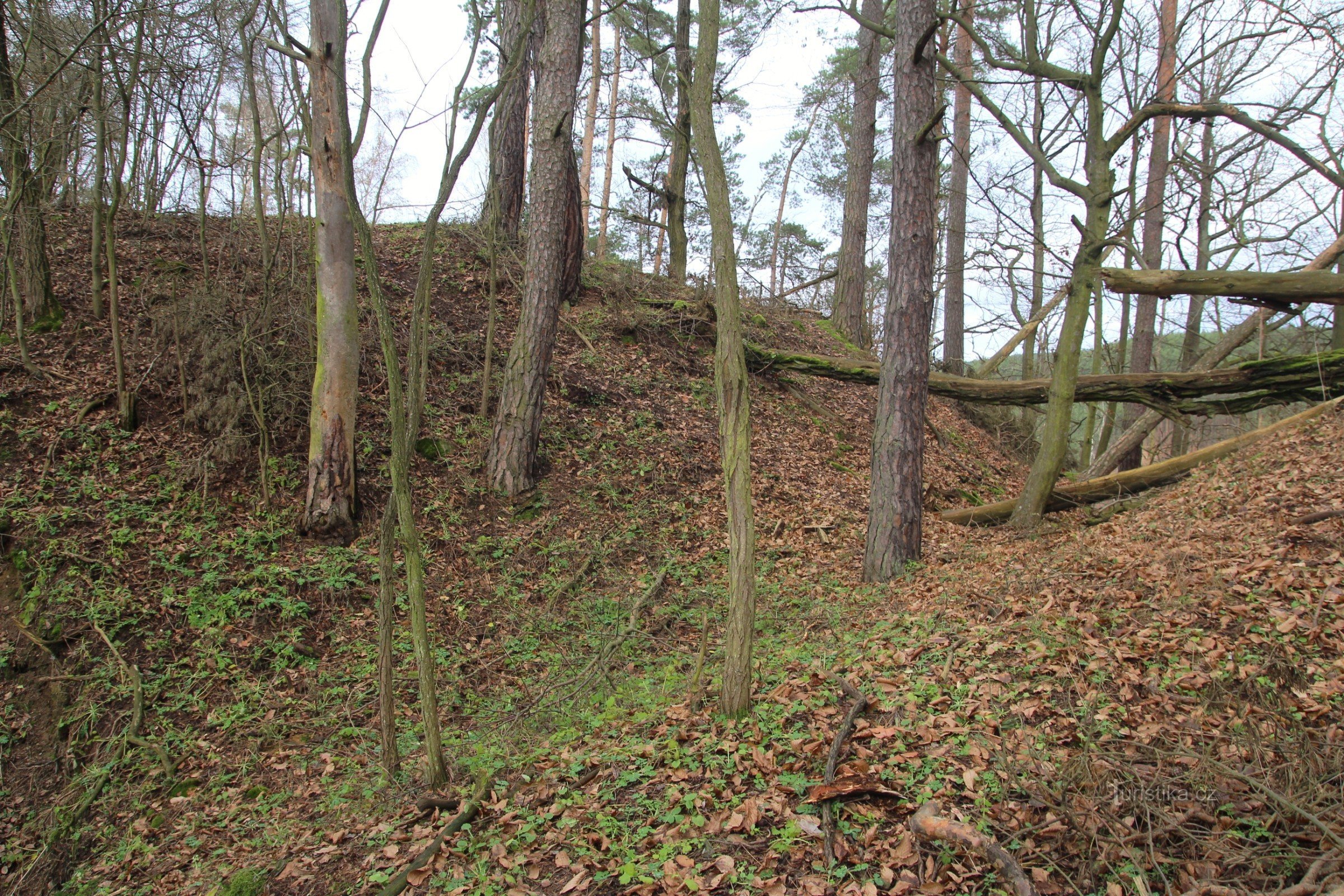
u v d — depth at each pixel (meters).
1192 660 4.88
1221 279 9.26
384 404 10.77
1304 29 10.00
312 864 4.68
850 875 3.51
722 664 6.54
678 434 12.38
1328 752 3.59
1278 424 10.25
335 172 8.59
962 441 15.74
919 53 8.10
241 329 9.55
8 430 8.53
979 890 3.29
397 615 8.20
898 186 8.44
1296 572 5.68
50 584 7.45
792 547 10.20
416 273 13.92
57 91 10.45
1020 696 4.83
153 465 8.81
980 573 7.73
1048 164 9.63
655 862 3.82
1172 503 8.84
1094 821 3.36
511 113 15.00
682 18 15.95
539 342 10.20
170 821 5.88
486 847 4.33
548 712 6.43
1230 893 2.96
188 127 10.77
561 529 9.88
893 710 4.91
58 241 11.55
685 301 15.23
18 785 6.30
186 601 7.64
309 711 6.98
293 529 8.80
